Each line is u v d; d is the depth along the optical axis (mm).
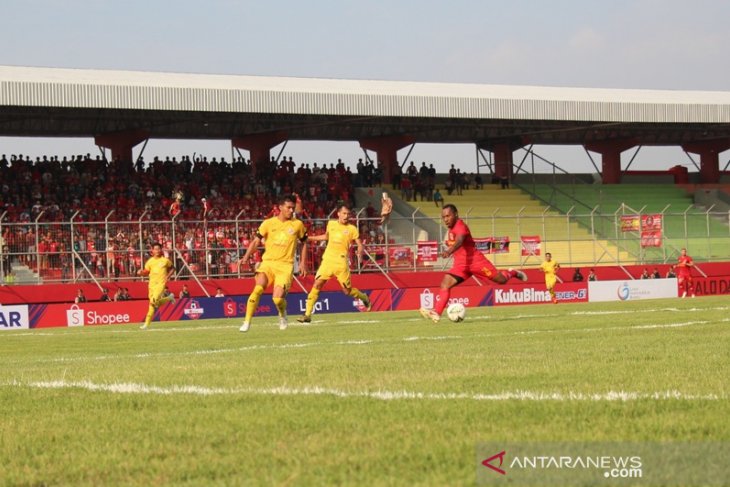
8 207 41406
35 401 7719
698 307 24281
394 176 52344
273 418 6332
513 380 7867
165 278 26031
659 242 47375
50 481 4906
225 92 43031
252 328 21422
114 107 40969
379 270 42562
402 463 4902
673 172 61625
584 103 50125
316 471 4812
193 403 7180
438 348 11906
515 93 51031
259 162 49812
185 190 46531
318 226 42062
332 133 54375
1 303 36219
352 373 8750
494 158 57781
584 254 49094
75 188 44125
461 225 18062
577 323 17875
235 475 4832
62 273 37250
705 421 5715
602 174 59969
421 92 48406
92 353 14812
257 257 40250
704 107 52094
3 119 44844
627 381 7609
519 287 41688
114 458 5367
